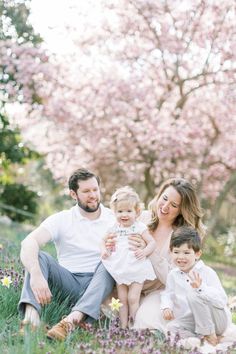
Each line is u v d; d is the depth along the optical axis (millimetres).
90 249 5297
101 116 17031
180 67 17109
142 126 16688
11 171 21453
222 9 16203
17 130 16656
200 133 17516
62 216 5344
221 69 16453
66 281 5156
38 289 4664
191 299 4645
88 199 5254
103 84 16797
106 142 17672
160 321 4992
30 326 4406
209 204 21250
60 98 16688
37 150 18391
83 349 4086
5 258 7180
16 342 4203
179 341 4613
